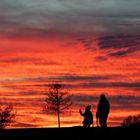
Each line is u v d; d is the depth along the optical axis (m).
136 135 49.53
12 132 52.62
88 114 52.12
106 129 50.69
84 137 49.44
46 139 49.41
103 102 50.12
